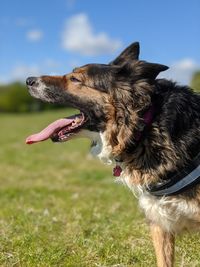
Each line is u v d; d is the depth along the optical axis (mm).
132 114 805
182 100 810
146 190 808
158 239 852
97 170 2387
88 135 885
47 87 902
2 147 3582
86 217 1274
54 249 985
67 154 3092
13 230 1140
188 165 777
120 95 822
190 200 785
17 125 6031
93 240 1052
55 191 1784
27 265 923
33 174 2289
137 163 805
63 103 893
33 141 900
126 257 954
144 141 797
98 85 850
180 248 994
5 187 1895
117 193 1665
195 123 800
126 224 1158
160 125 789
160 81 843
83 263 932
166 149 781
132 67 825
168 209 803
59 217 1280
